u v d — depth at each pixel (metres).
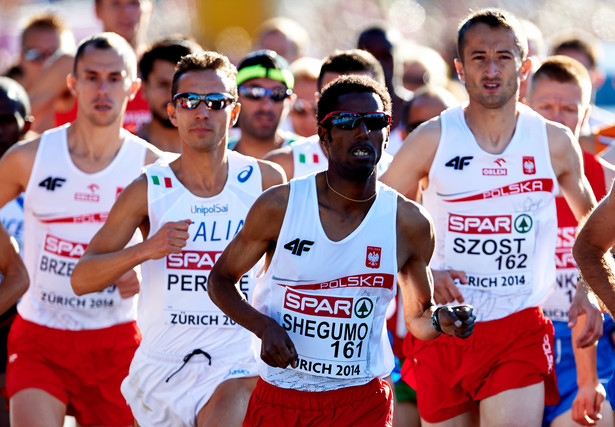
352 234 16.16
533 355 20.66
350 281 16.31
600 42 55.28
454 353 21.02
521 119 20.84
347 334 16.48
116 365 22.34
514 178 20.72
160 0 60.69
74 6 54.16
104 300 22.14
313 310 16.39
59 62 30.55
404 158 20.97
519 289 20.89
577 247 16.75
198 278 19.36
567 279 23.48
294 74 31.31
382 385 17.25
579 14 56.75
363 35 32.72
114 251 19.11
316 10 61.25
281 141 26.38
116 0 31.28
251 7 60.59
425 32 59.41
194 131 18.98
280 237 16.20
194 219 19.33
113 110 21.80
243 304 16.22
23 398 21.41
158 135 26.62
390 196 16.38
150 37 59.16
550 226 21.11
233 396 19.09
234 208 19.53
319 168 23.61
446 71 39.25
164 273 19.36
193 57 19.38
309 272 16.25
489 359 20.78
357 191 16.02
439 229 21.17
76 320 22.12
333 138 15.79
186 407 19.58
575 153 21.00
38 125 32.28
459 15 59.06
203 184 19.42
